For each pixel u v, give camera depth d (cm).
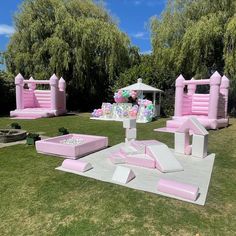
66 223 343
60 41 1895
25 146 740
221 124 1097
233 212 366
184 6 1727
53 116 1633
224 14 1511
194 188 407
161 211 366
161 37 1783
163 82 1822
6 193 431
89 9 2181
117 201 396
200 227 329
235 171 538
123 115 1465
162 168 522
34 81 1669
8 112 1886
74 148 602
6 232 329
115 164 572
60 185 457
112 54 1998
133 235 314
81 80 2014
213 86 1047
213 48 1549
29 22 1980
